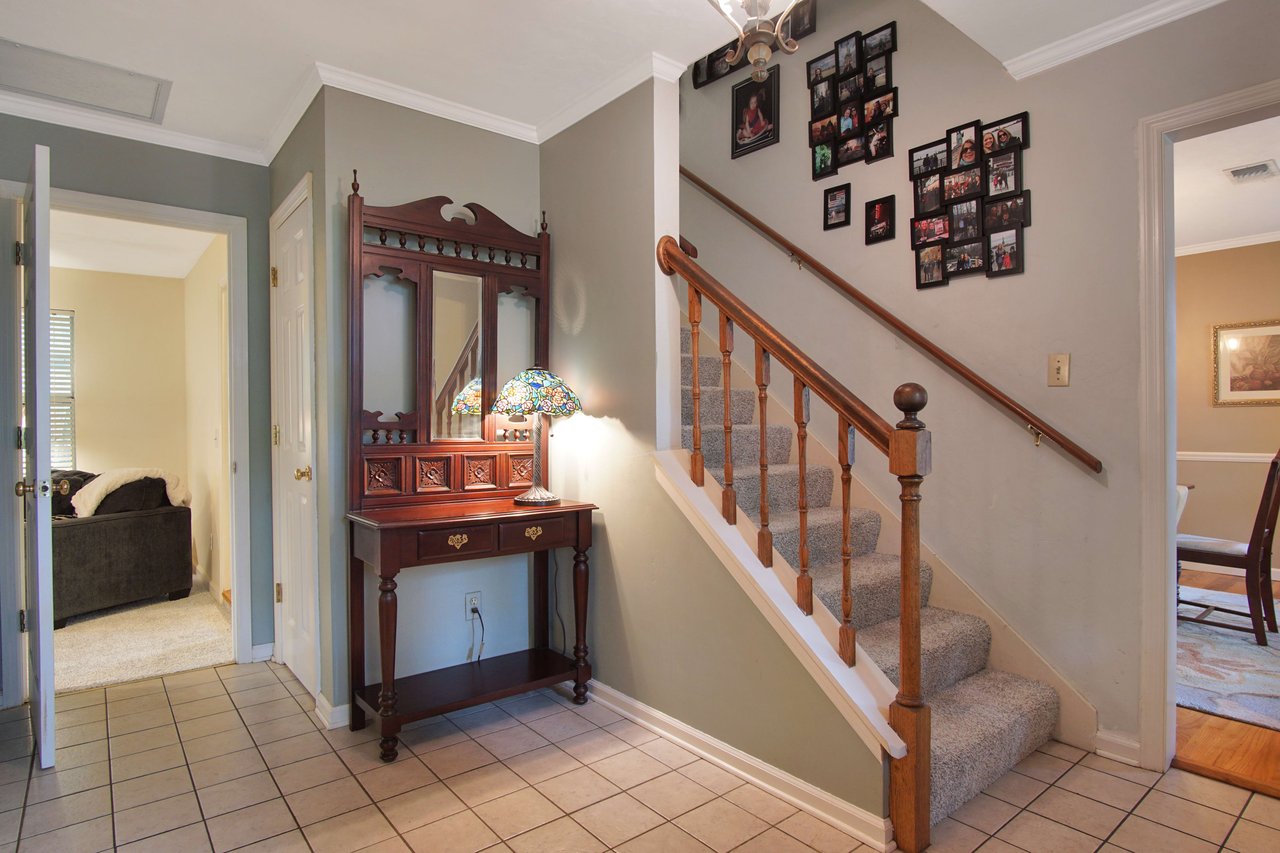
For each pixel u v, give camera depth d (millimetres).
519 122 2977
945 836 1789
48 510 2195
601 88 2668
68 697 2779
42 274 2189
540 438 2689
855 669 1934
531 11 2156
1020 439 2408
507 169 2977
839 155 2998
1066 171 2281
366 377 2609
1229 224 4566
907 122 2756
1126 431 2156
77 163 2809
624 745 2352
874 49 2869
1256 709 2580
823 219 3061
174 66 2465
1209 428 5051
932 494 2668
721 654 2205
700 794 2025
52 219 3936
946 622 2441
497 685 2527
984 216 2496
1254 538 3393
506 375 2975
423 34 2281
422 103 2721
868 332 2893
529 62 2480
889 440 1764
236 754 2283
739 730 2150
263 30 2246
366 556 2350
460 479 2756
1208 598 4266
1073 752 2234
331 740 2391
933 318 2664
